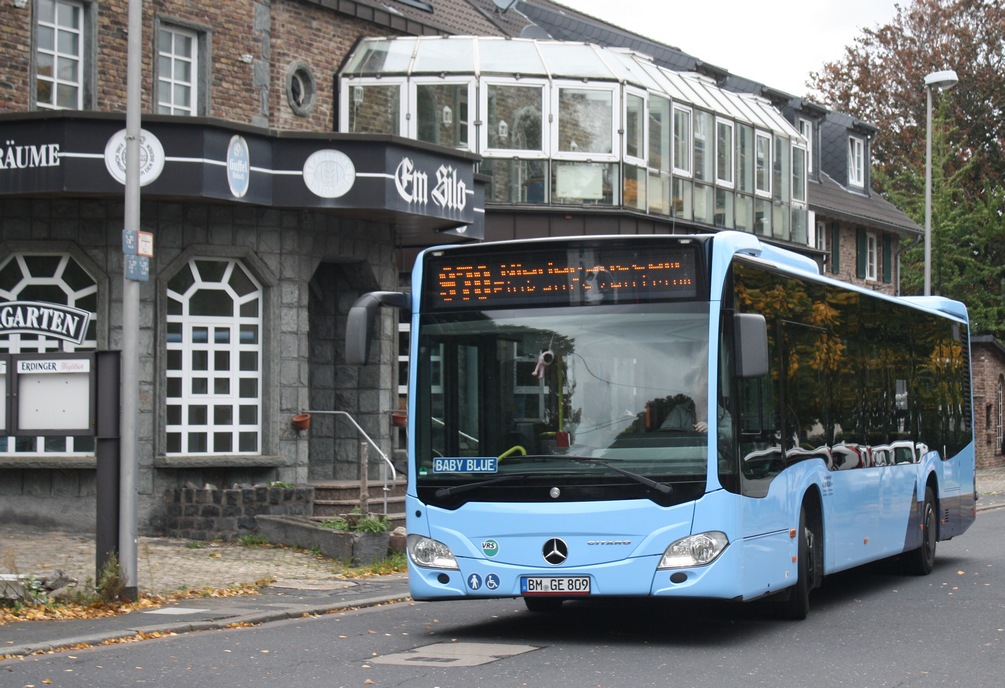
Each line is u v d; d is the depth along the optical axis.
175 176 18.06
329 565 17.09
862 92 59.75
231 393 19.86
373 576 16.39
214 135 18.27
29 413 12.99
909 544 16.69
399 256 25.55
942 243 55.28
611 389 11.13
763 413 11.80
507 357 11.38
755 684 9.27
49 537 18.56
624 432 11.05
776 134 36.00
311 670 9.84
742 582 11.03
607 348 11.20
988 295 56.50
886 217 50.00
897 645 11.16
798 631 12.04
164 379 19.23
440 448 11.45
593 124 28.62
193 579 15.51
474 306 11.54
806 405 13.02
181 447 19.48
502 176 27.89
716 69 40.06
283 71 24.12
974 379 53.19
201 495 18.83
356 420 22.34
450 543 11.30
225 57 22.64
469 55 27.84
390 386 22.52
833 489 13.72
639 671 9.82
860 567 18.06
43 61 20.23
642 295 11.23
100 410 12.98
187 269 19.62
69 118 17.75
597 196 28.52
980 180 59.62
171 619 12.42
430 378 11.58
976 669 9.94
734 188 33.91
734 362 11.14
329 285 22.33
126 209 12.98
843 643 11.27
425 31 28.30
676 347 11.08
